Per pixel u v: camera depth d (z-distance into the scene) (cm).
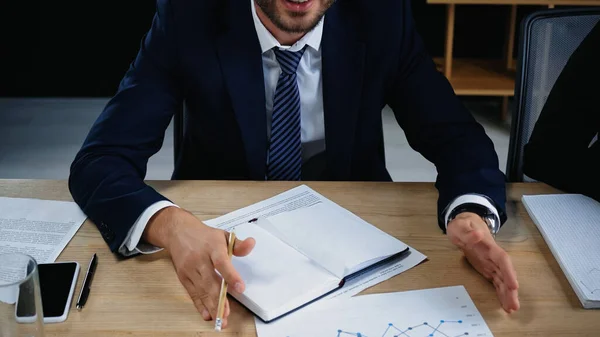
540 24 144
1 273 83
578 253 109
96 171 124
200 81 142
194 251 102
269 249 107
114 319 95
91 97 417
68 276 102
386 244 109
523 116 148
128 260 109
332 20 145
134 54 411
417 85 148
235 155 150
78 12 400
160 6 144
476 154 132
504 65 384
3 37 403
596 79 136
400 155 333
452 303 98
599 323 95
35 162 326
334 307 97
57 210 123
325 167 155
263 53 143
